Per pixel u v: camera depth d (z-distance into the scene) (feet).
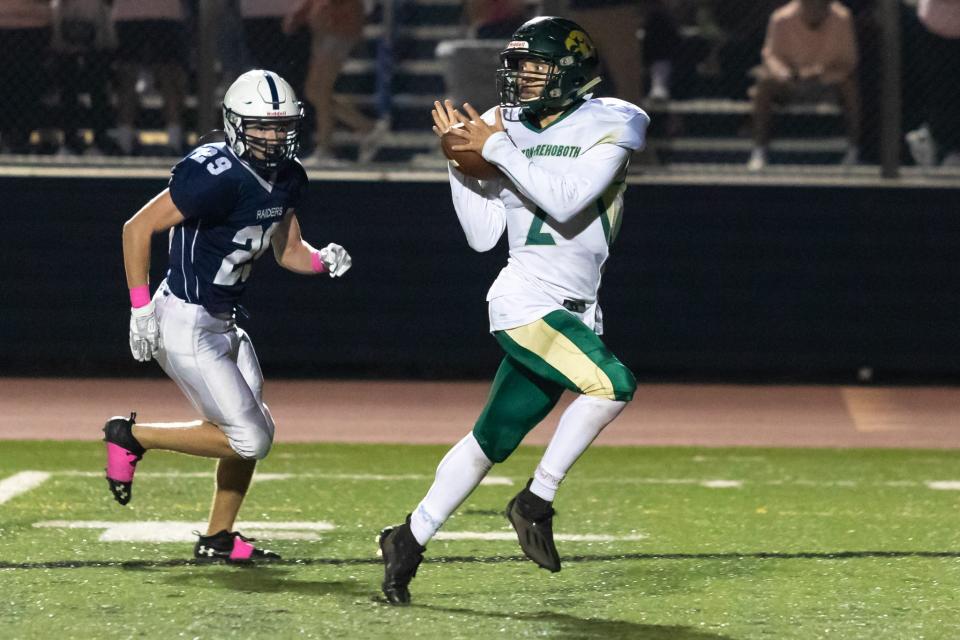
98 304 102.47
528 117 46.55
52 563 52.21
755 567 53.01
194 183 48.32
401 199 102.73
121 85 102.12
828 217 102.63
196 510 62.95
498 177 46.24
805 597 48.32
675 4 102.22
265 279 102.89
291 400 96.12
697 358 103.09
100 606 46.01
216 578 50.08
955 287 102.73
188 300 50.03
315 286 103.14
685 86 103.35
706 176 103.60
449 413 92.63
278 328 103.14
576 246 45.93
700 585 49.96
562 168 45.50
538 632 43.42
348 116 104.42
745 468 76.18
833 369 103.96
